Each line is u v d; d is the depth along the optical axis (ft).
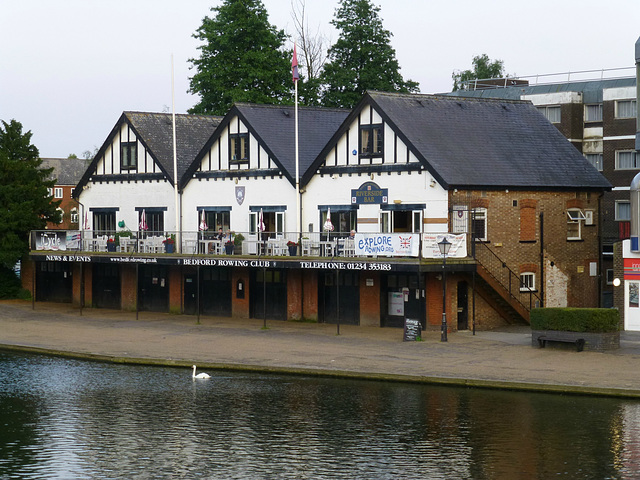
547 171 133.49
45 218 181.68
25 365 107.96
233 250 137.39
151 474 65.72
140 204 160.25
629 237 120.98
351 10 199.72
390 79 202.28
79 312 153.99
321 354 106.42
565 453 68.44
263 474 65.16
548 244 132.77
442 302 121.39
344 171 131.54
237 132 145.28
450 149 126.52
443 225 121.08
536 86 198.08
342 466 66.49
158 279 153.89
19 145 192.54
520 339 114.01
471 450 69.62
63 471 66.85
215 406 84.94
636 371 91.50
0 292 176.04
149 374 101.19
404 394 88.12
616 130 181.68
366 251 121.19
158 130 162.81
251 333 124.36
